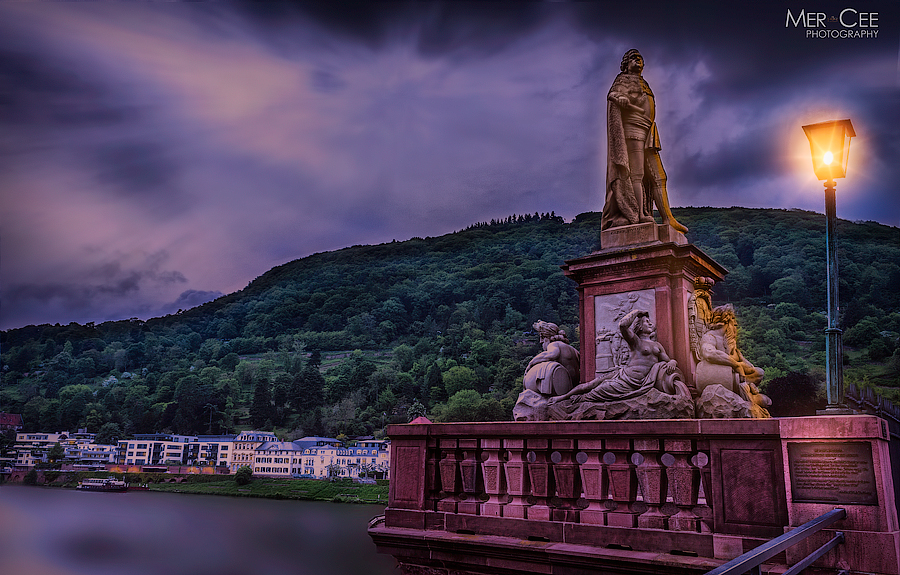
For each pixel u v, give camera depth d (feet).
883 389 399.24
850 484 24.08
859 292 551.59
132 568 265.54
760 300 577.84
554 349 46.26
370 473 586.86
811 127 39.81
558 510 31.17
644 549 28.30
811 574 24.00
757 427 26.25
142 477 627.46
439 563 33.45
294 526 360.07
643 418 39.68
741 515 26.30
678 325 43.80
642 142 48.44
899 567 22.74
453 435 34.96
